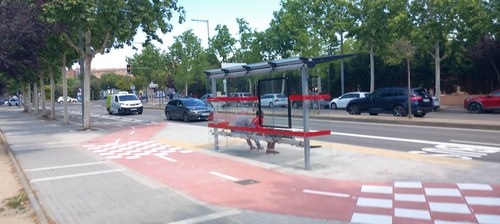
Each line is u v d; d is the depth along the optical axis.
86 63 22.56
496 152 10.87
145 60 62.62
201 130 19.77
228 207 6.83
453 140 13.30
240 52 48.91
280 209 6.59
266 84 11.20
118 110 37.69
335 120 23.17
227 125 12.73
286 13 42.22
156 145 15.09
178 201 7.32
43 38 17.31
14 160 12.92
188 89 65.06
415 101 22.19
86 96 22.70
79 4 18.75
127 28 20.67
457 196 6.83
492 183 7.55
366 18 34.84
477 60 34.34
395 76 41.81
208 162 11.07
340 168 9.46
